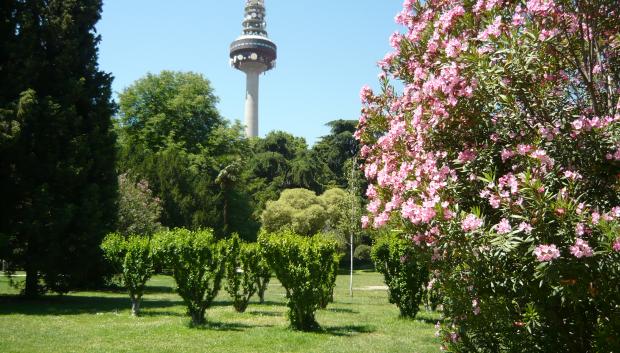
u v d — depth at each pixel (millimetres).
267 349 8758
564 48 4277
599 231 3242
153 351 8492
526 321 3715
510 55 3887
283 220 47500
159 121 42281
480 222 3643
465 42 4340
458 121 4301
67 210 17953
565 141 3779
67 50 19281
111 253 14281
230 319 13094
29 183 17828
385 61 5688
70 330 10922
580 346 3754
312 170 55656
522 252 3584
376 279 35844
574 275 3346
